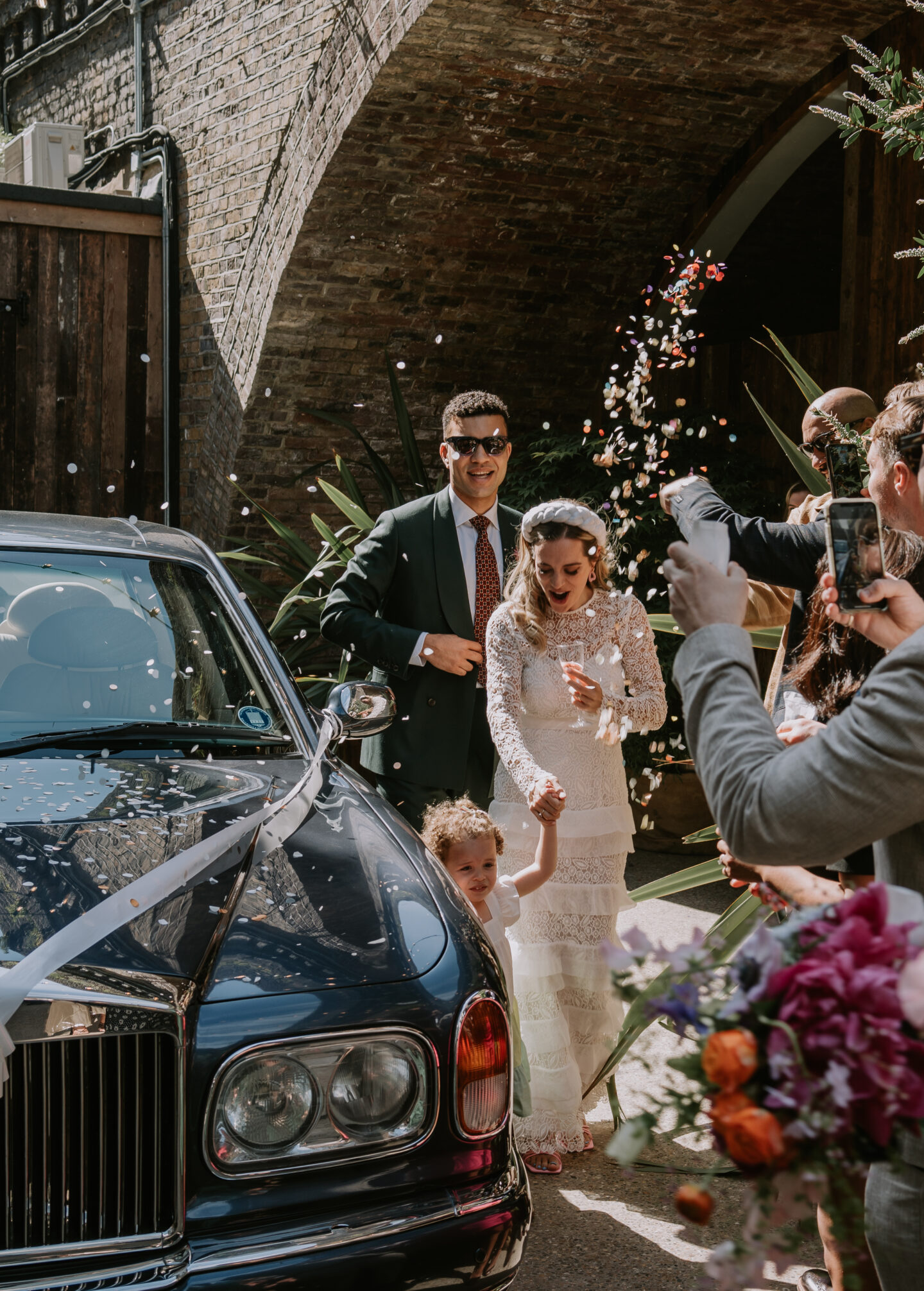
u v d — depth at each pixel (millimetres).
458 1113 2051
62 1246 1826
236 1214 1894
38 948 1885
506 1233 2035
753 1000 1108
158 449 8805
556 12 6051
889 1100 1063
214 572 3359
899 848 1484
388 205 7145
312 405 7965
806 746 1316
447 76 6395
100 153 9227
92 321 8523
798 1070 1074
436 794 3799
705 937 1207
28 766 2590
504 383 8453
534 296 8031
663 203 7832
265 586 6910
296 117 7086
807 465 3963
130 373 8672
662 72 6699
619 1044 3129
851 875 2299
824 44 6645
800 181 8562
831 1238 2150
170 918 2033
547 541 3174
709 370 8117
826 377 7414
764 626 2768
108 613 3049
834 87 6863
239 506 8156
